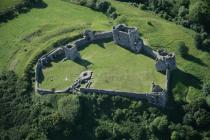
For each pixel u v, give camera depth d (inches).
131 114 7593.5
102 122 7642.7
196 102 7519.7
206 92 7721.5
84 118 7721.5
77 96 7770.7
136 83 7844.5
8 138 7795.3
